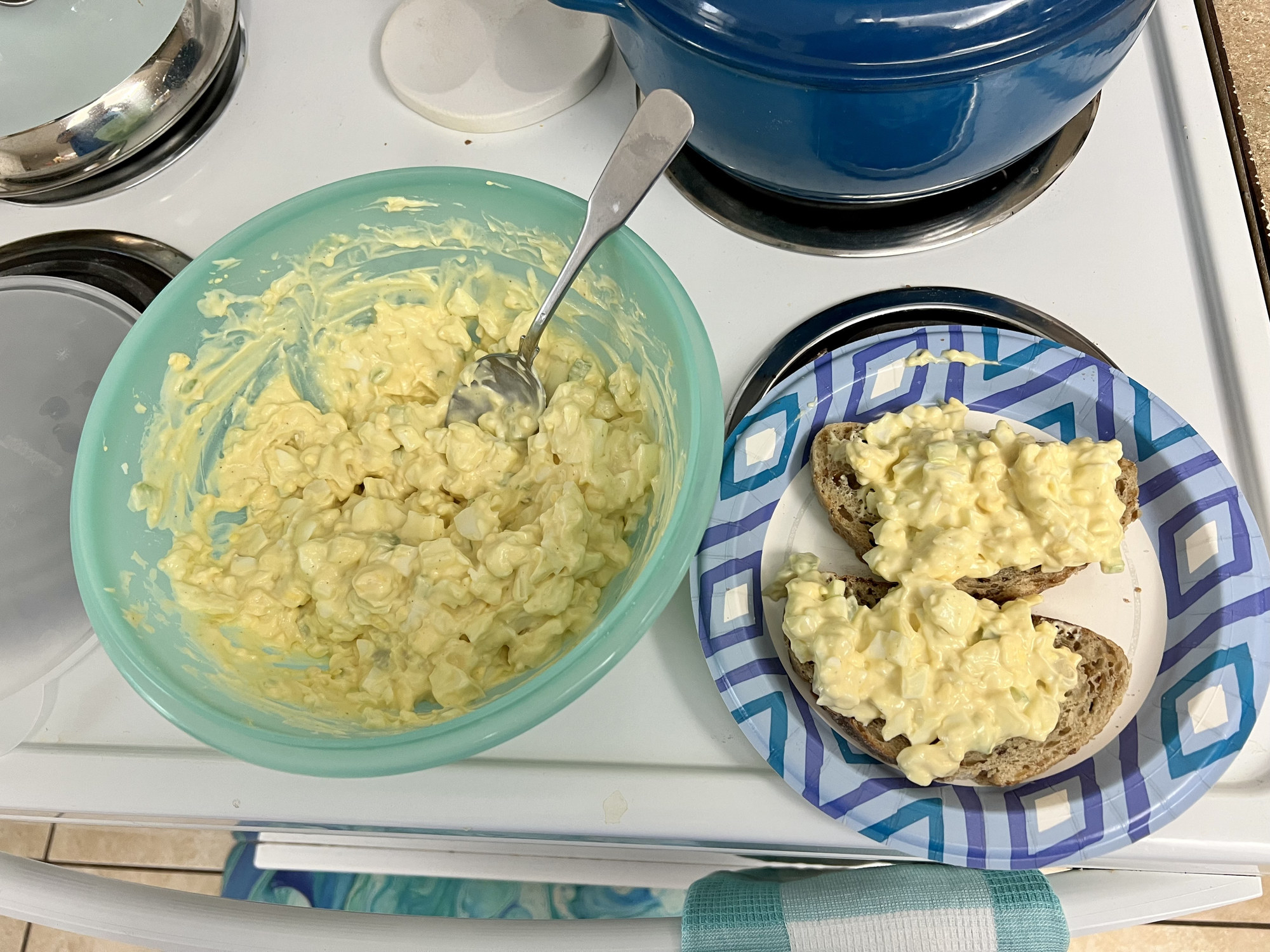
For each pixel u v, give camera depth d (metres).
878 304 0.44
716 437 0.35
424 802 0.38
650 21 0.35
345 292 0.46
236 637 0.41
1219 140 0.46
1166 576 0.39
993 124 0.37
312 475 0.43
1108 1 0.33
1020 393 0.42
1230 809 0.36
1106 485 0.38
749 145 0.39
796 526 0.42
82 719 0.41
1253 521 0.38
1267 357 0.42
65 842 0.79
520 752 0.39
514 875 0.48
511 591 0.39
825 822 0.37
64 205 0.51
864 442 0.41
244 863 0.73
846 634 0.36
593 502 0.41
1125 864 0.37
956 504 0.38
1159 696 0.37
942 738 0.35
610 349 0.44
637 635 0.32
